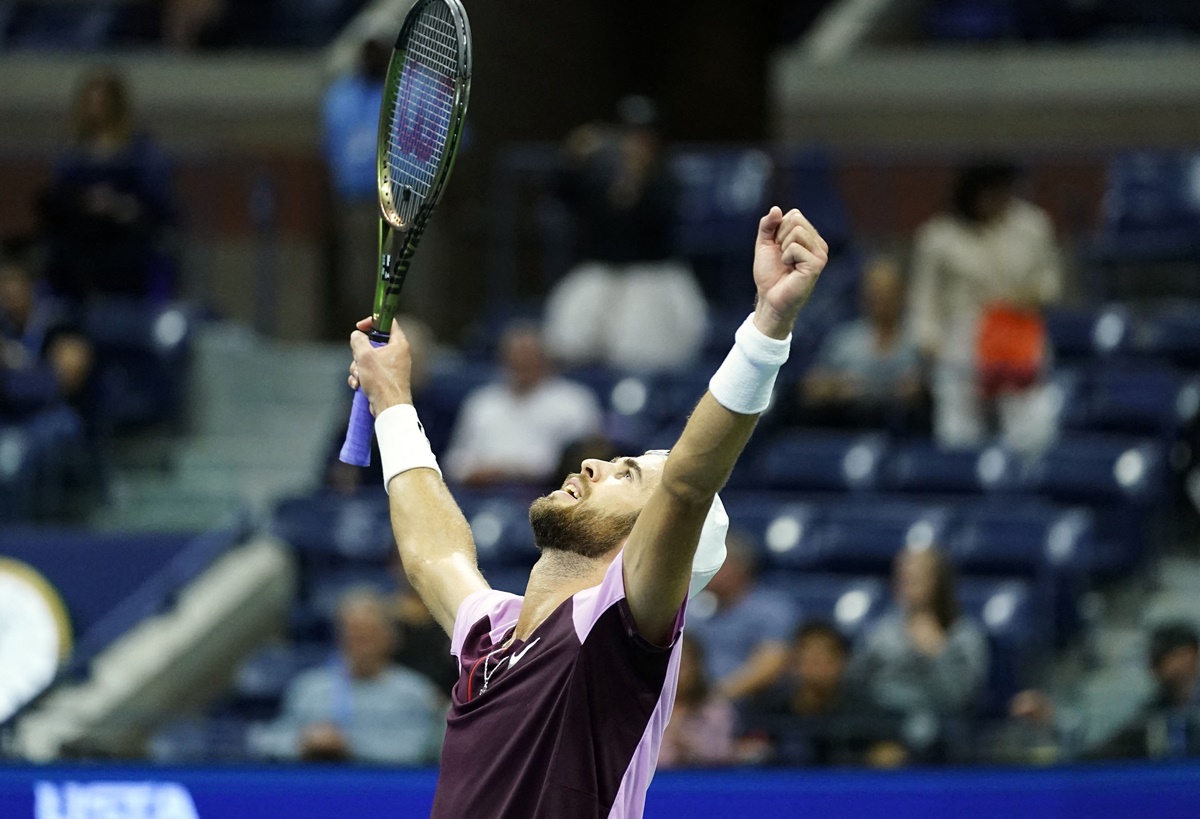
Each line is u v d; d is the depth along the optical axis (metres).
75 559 26.00
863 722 19.27
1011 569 24.73
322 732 19.25
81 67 41.47
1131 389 28.19
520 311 34.59
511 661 9.98
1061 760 18.22
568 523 10.19
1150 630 22.27
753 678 20.91
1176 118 39.25
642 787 9.69
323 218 39.09
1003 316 28.45
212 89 40.94
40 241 31.70
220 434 32.00
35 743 19.38
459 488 27.31
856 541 25.45
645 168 31.45
